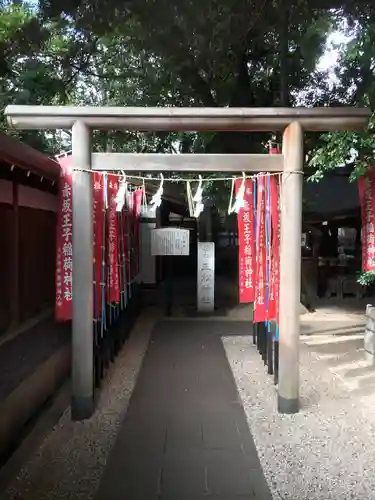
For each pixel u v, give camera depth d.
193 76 8.76
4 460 4.17
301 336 9.28
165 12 6.59
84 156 5.01
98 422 5.03
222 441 4.57
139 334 9.60
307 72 9.30
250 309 12.41
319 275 14.93
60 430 4.83
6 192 4.72
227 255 21.14
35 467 4.04
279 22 7.73
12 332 4.79
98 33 6.58
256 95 9.59
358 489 3.69
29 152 4.03
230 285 17.42
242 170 5.14
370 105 7.19
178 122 4.99
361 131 5.59
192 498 3.56
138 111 4.92
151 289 16.03
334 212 12.01
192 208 5.41
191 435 4.71
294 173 5.11
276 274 5.44
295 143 5.05
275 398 5.78
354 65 8.60
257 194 5.72
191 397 5.83
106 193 5.53
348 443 4.51
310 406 5.50
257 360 7.58
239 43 8.08
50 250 6.33
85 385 5.12
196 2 6.56
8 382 4.52
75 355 5.11
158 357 7.80
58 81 9.13
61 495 3.60
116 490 3.67
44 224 6.08
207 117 4.97
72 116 4.94
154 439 4.61
